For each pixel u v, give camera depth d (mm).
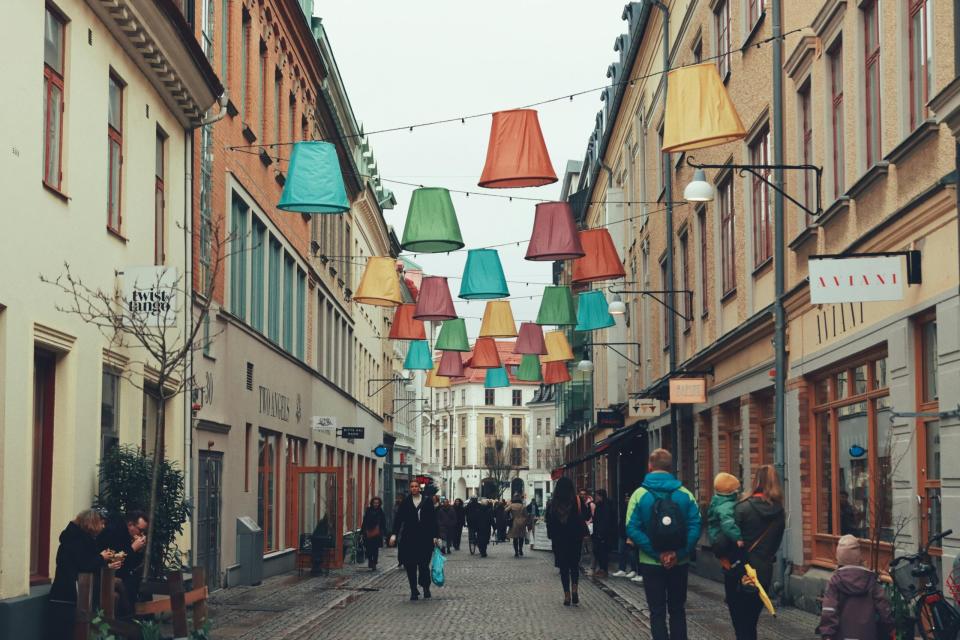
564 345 28891
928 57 13461
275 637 15016
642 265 38531
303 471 29859
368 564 32188
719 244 25625
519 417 133750
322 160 15812
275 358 29266
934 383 13438
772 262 21031
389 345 66562
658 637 11734
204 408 21531
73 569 11820
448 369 28453
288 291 32281
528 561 38844
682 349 30234
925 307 13211
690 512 11820
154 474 12820
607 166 48625
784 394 20000
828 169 17562
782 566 19562
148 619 12148
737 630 11492
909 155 13734
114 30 15734
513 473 131250
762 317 20969
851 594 9195
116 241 15930
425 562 21406
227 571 23547
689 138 12867
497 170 14859
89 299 14648
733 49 23891
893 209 14398
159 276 15070
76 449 14156
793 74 19328
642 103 38250
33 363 12977
